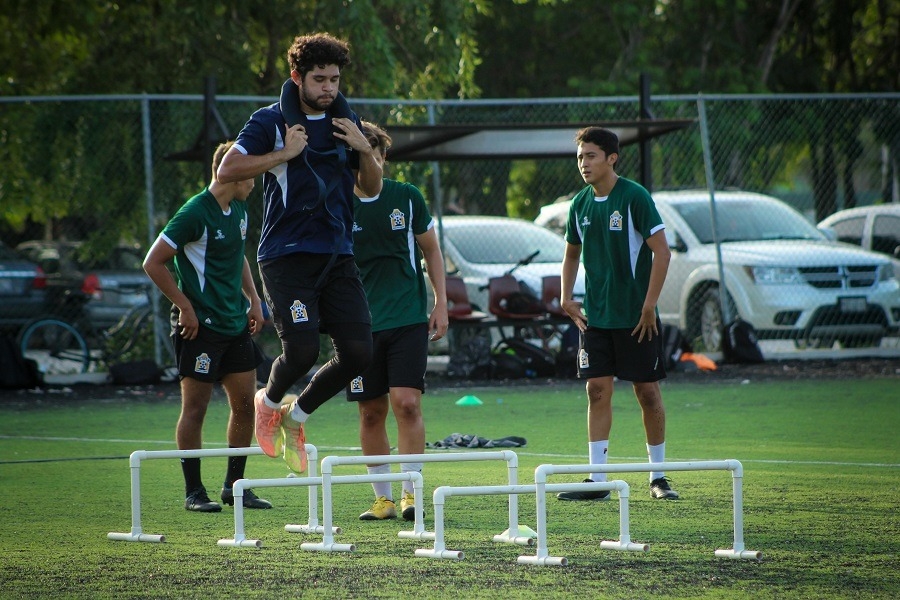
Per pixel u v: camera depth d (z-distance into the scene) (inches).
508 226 2102.6
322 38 664.4
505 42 3737.7
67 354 1910.7
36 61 2320.4
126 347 1932.8
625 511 663.1
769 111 2628.0
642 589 570.6
